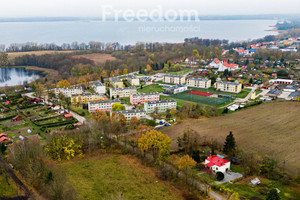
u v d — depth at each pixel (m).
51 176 141.88
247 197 144.88
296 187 153.00
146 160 192.25
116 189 153.75
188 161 171.00
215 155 192.25
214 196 148.75
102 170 178.00
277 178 165.00
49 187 135.25
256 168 172.12
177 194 151.50
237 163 190.00
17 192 136.75
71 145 194.38
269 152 199.12
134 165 186.38
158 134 194.12
